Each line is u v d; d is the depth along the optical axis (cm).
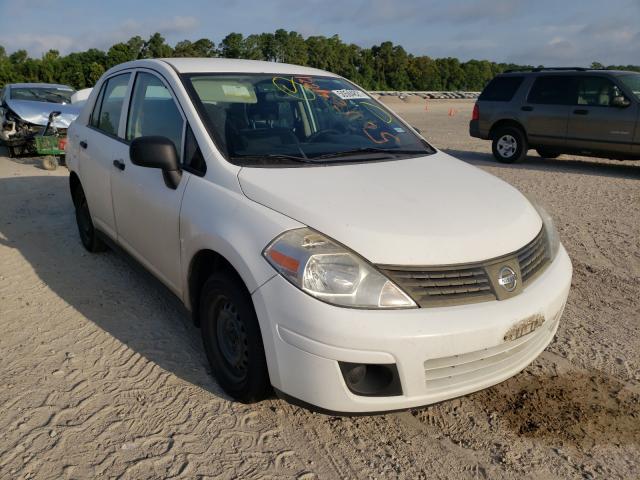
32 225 632
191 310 338
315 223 266
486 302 262
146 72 411
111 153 429
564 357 368
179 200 329
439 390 259
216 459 266
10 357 349
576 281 504
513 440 288
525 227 303
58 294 444
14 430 280
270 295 256
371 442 283
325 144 368
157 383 324
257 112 366
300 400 258
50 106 1134
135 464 260
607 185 941
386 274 251
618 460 275
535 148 1177
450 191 319
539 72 1147
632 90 1035
